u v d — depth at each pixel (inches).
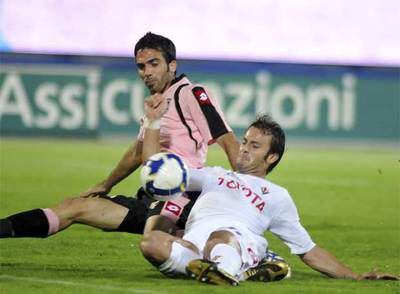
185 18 3193.9
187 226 994.1
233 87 3137.3
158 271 1046.4
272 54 3240.7
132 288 915.4
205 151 1082.7
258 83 3154.5
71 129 3065.9
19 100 3024.1
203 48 3206.2
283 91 3176.7
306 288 950.4
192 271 912.3
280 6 3243.1
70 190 1930.4
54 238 1304.1
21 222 989.2
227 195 988.6
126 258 1170.0
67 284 937.5
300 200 1915.6
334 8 3267.7
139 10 3171.8
